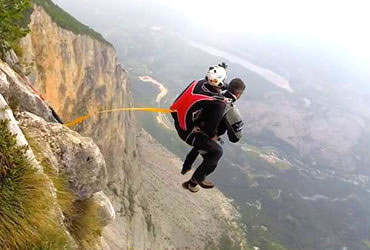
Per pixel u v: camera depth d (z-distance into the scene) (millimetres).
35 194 7488
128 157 115125
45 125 10898
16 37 15203
